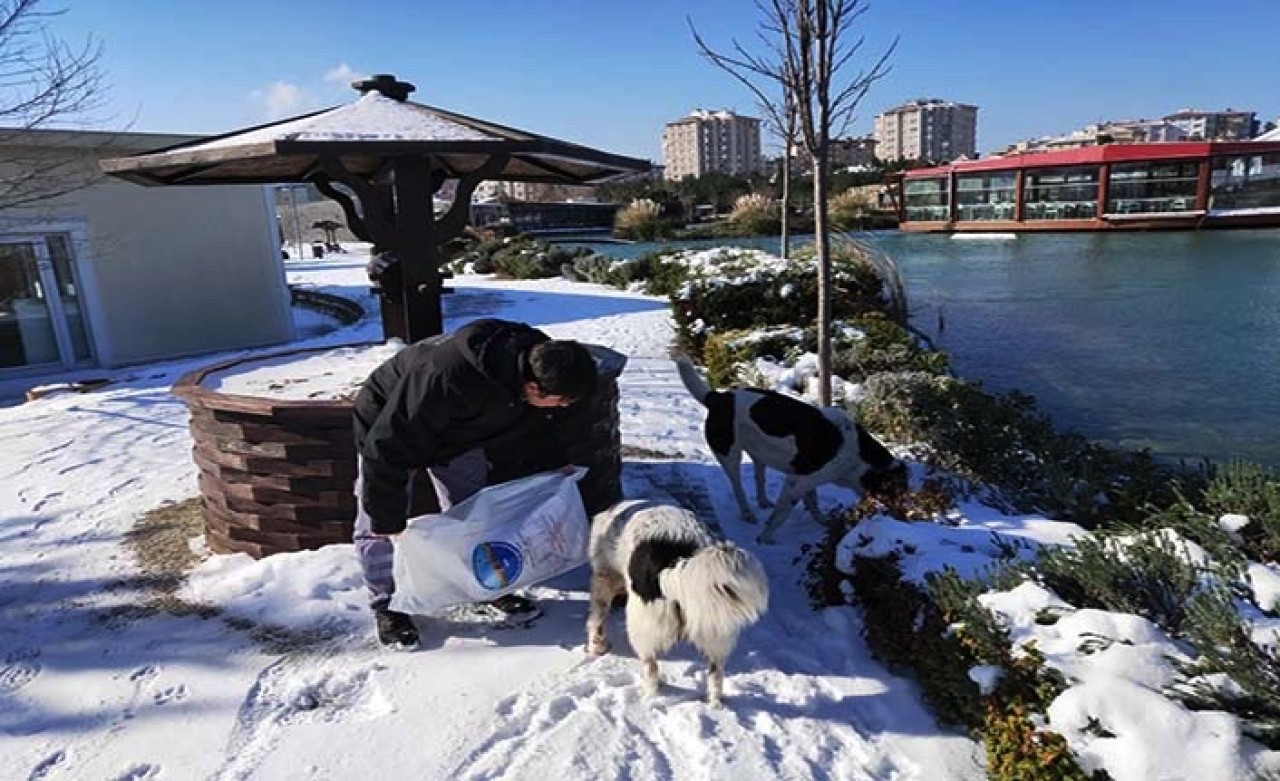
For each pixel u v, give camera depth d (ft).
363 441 9.84
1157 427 22.72
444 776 8.16
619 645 10.60
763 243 91.81
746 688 9.56
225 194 43.68
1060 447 16.62
